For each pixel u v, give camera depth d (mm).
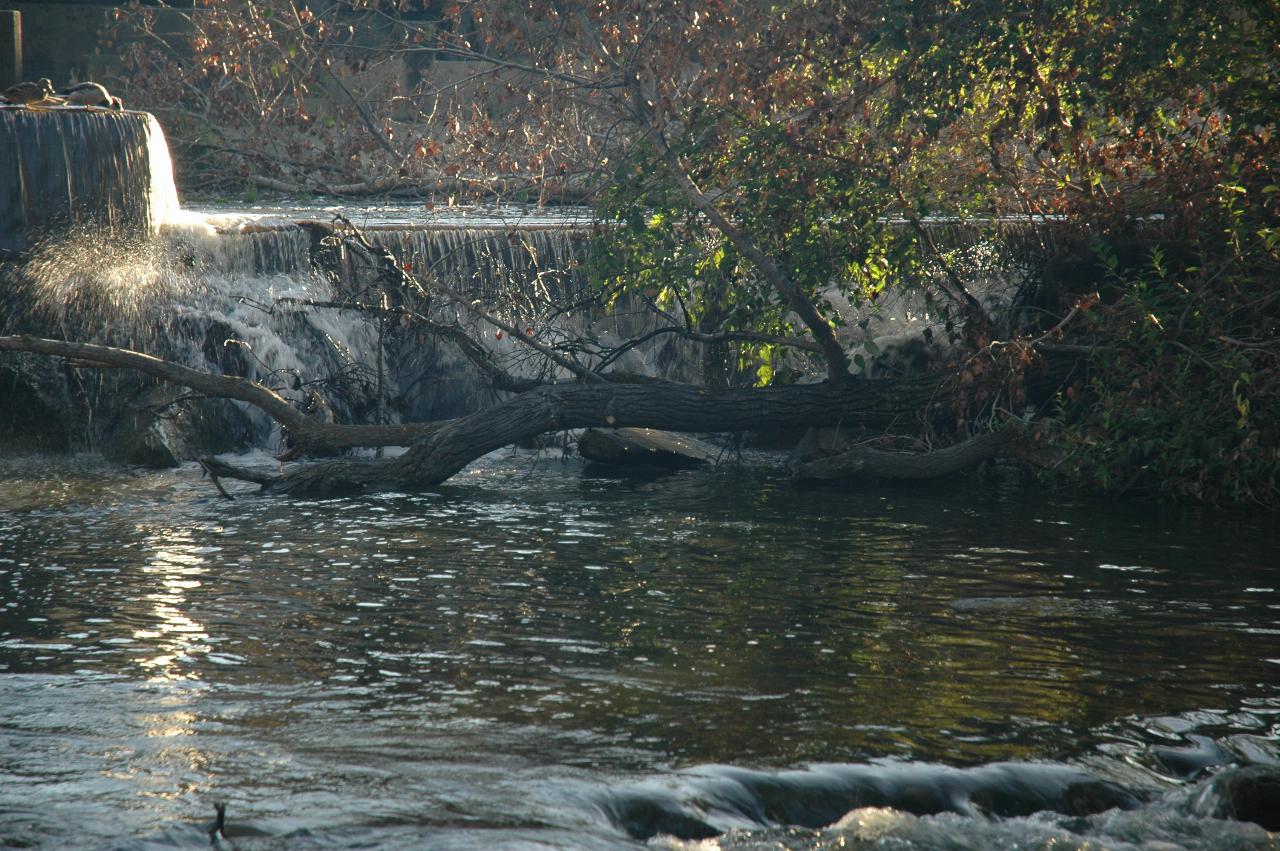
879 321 46781
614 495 35250
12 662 19469
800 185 37125
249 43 60125
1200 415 33844
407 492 35312
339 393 44062
